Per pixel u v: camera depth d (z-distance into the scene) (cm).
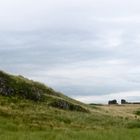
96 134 2816
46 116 5138
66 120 5150
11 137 2578
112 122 5503
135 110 10162
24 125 4191
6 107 5178
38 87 7188
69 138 2616
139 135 2822
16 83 6556
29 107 5672
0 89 6069
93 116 5969
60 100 6619
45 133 2958
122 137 2666
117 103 13912
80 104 7731
